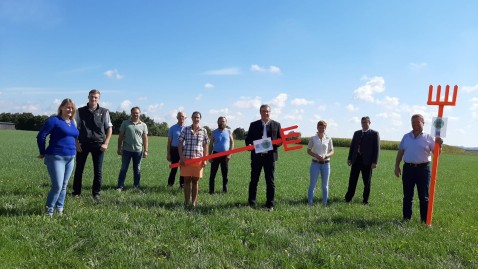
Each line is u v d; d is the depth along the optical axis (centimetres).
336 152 4744
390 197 1274
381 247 625
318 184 1552
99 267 507
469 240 688
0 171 1459
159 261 530
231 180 1535
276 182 1575
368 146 1113
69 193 1005
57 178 741
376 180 1822
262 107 955
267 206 945
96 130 945
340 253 585
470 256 590
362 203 1126
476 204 1174
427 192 830
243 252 578
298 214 864
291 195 1221
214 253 571
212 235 652
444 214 960
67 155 753
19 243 567
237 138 7131
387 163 3178
